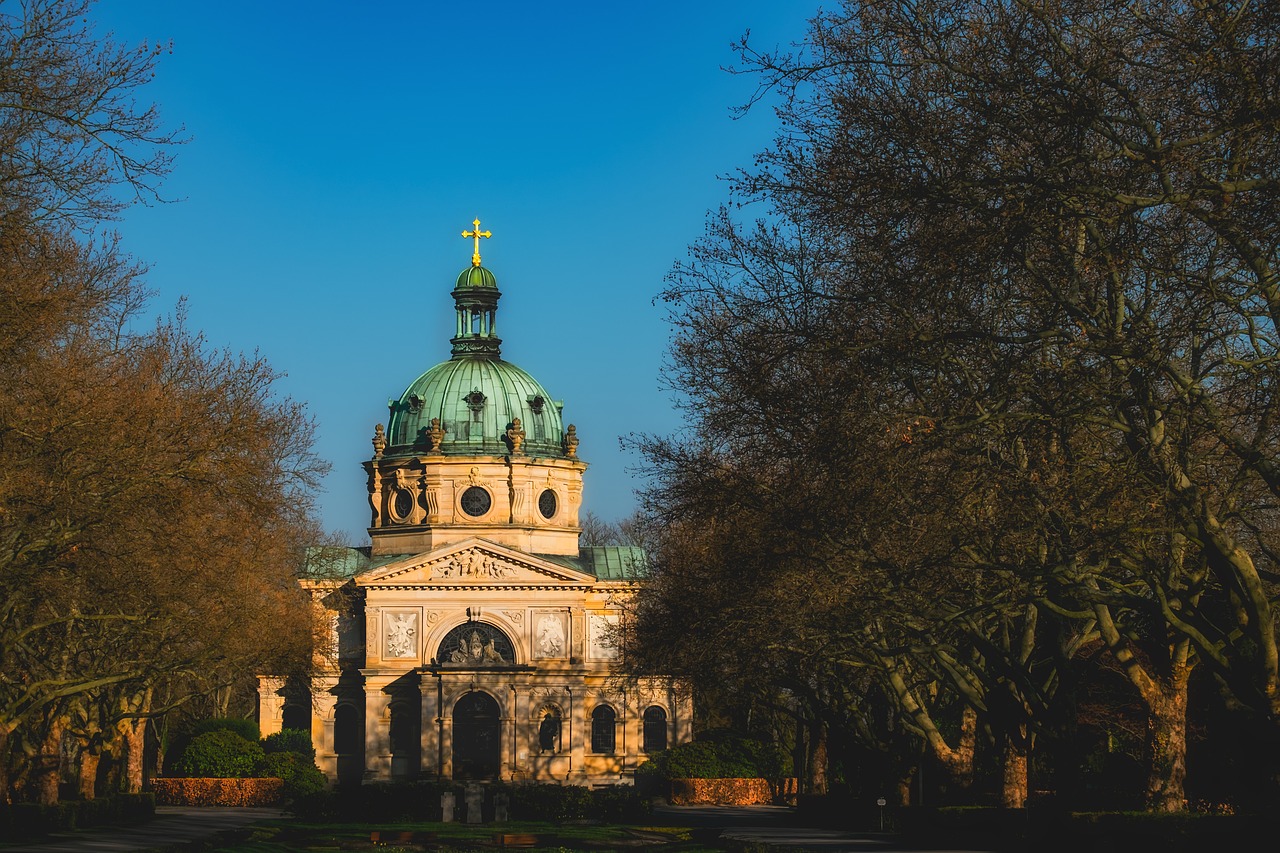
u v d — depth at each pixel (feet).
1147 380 124.06
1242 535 183.62
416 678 468.75
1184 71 112.88
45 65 133.18
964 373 139.64
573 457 507.30
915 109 124.77
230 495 181.37
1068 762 169.48
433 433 492.95
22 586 169.37
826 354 138.31
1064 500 139.33
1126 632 179.63
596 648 480.23
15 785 234.79
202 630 225.97
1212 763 212.64
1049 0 119.75
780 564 183.01
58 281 157.99
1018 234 116.98
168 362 195.83
